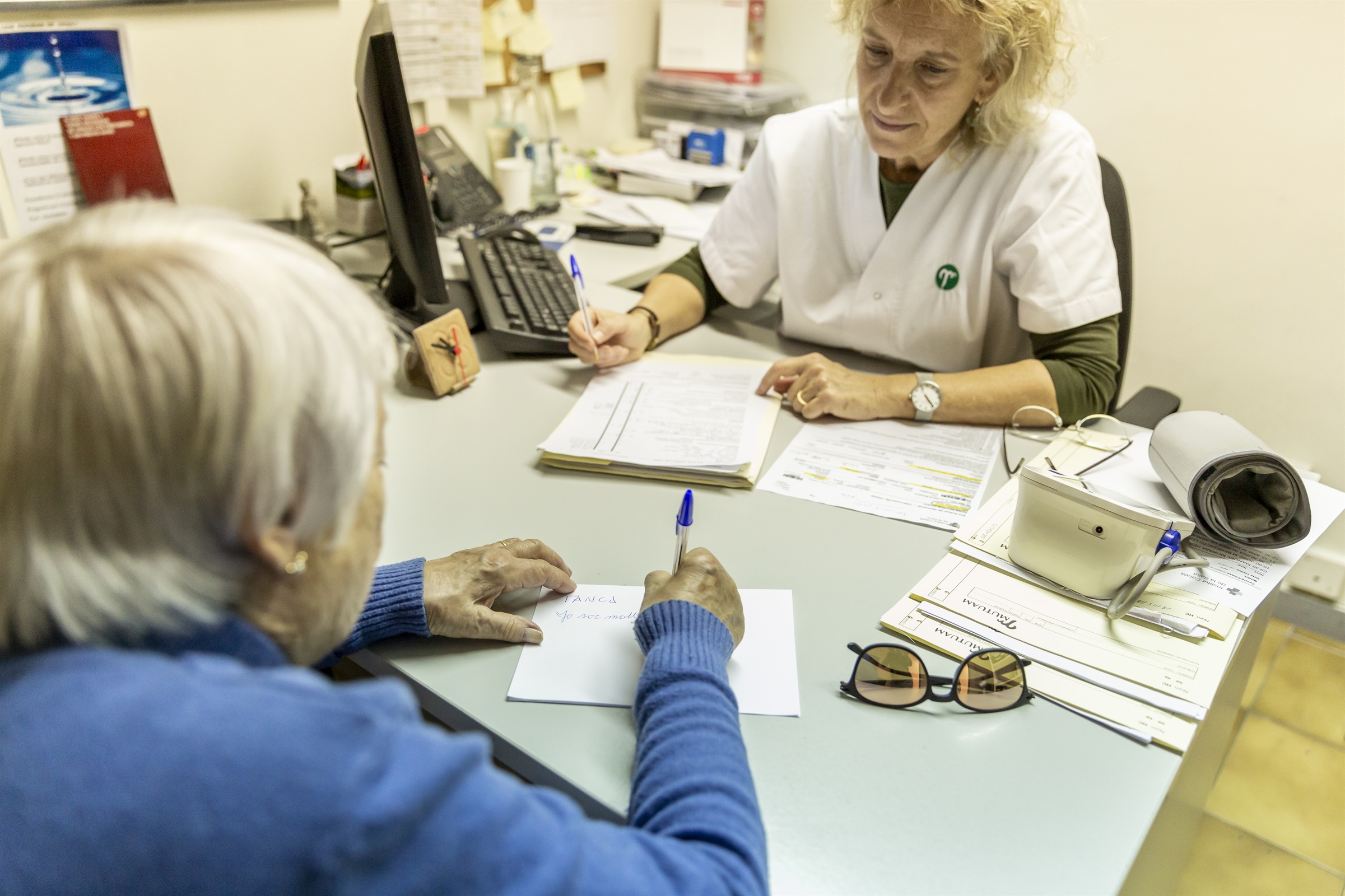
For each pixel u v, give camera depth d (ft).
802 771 2.23
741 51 7.17
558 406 3.99
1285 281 5.91
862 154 4.57
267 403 1.35
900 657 2.46
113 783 1.25
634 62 7.72
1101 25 5.94
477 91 6.48
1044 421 3.94
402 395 4.06
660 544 3.09
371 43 3.65
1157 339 6.51
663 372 4.30
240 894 1.23
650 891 1.58
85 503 1.33
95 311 1.29
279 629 1.64
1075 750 2.31
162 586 1.40
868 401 3.89
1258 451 2.97
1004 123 4.17
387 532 3.10
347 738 1.33
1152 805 2.16
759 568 2.98
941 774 2.23
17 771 1.28
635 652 2.59
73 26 4.46
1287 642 6.72
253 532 1.44
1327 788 5.56
